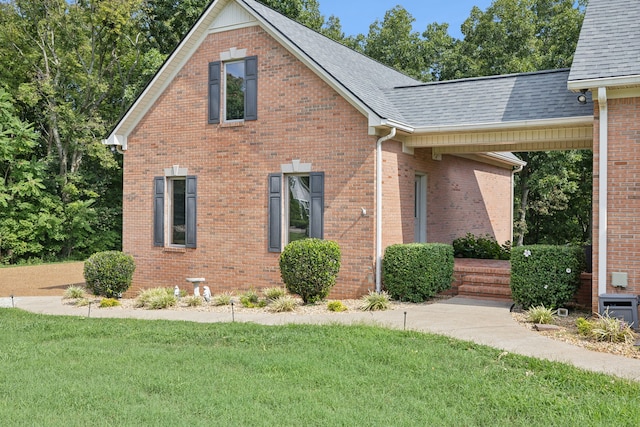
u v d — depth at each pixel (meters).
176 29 33.38
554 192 28.58
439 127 13.72
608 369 7.62
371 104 13.68
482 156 20.12
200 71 16.03
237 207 15.40
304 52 14.16
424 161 16.39
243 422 5.87
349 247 13.86
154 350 9.00
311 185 14.37
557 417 5.98
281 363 8.01
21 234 27.83
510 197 24.91
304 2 36.44
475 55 31.06
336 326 10.40
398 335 9.56
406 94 15.86
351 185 13.82
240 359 8.32
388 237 14.08
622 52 10.92
